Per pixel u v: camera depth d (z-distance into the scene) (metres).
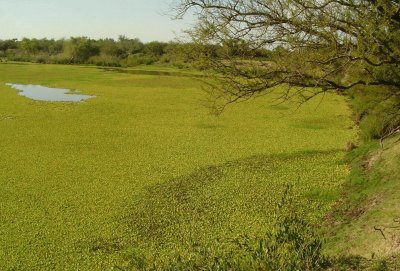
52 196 15.48
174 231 12.73
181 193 15.73
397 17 7.68
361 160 17.56
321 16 7.82
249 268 7.26
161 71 75.00
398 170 14.64
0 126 27.14
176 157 20.25
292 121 28.52
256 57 8.59
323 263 8.19
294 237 7.36
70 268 10.80
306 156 19.91
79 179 17.27
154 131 25.81
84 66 87.81
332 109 32.84
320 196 14.90
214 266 7.50
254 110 32.84
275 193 15.38
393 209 11.73
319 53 8.10
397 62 7.72
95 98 39.91
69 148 21.94
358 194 14.23
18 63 92.81
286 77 8.05
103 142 23.16
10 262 11.05
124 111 32.78
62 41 114.12
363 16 7.59
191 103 36.75
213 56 8.72
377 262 8.80
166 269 8.32
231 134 24.86
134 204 14.78
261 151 21.06
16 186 16.45
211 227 12.88
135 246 11.88
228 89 8.82
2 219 13.55
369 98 17.12
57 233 12.66
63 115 31.12
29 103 36.38
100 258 11.27
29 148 21.92
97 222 13.42
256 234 12.06
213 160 19.72
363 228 11.30
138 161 19.67
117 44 103.19
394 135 17.67
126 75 65.19
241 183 16.58
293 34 8.02
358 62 8.09
